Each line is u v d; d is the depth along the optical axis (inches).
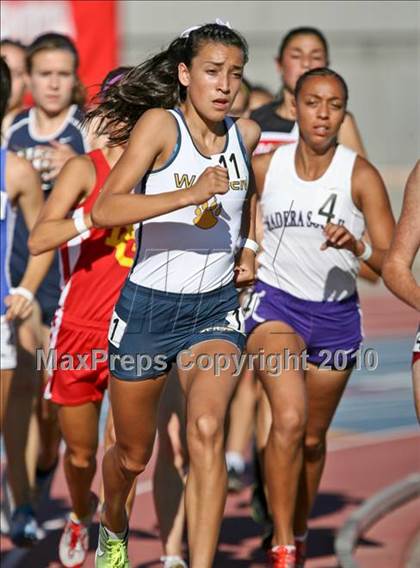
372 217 661.9
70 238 639.1
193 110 536.1
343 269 669.9
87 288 658.8
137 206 512.4
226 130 546.3
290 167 672.4
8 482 768.3
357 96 2490.2
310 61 839.7
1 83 711.7
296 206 668.1
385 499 861.2
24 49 973.2
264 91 1063.6
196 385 536.4
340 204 665.6
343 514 842.8
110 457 577.0
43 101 852.6
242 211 564.4
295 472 622.8
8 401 733.9
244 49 532.1
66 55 847.1
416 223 539.5
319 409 685.3
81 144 855.7
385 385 1389.0
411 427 1167.0
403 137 2503.7
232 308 566.9
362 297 2084.2
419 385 538.6
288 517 626.8
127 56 2365.9
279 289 672.4
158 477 676.1
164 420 675.4
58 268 815.1
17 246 847.1
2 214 701.3
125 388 554.3
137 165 524.1
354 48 2486.5
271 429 623.8
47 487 829.2
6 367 694.5
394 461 1016.2
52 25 1429.6
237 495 908.6
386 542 781.9
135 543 759.7
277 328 661.3
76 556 692.1
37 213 719.1
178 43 561.0
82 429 668.1
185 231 542.0
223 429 521.0
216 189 504.1
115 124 589.0
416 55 2491.4
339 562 701.9
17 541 735.1
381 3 2503.7
